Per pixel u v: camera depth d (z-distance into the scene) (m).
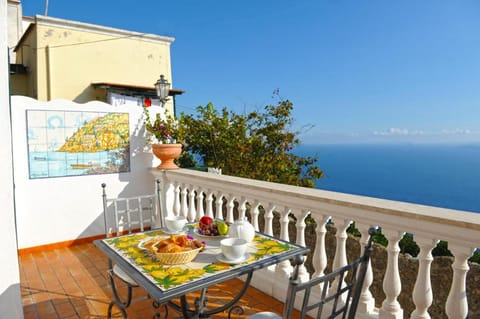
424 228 2.05
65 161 4.80
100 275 3.88
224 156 7.70
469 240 1.84
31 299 3.29
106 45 11.00
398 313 2.36
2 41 2.41
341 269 1.39
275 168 8.22
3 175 2.44
